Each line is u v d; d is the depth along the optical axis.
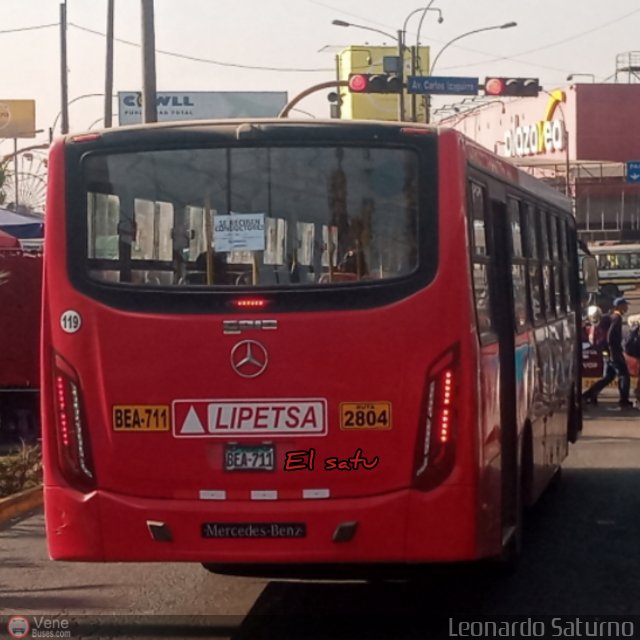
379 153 7.11
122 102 68.88
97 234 7.20
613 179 70.00
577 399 14.05
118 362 7.07
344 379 6.95
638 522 11.28
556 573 9.21
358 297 6.99
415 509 6.92
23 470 13.23
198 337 7.02
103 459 7.07
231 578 9.16
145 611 8.20
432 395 6.96
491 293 8.01
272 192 7.14
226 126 7.20
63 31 37.53
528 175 10.27
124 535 7.03
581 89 71.88
